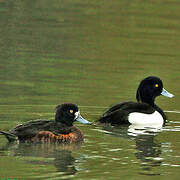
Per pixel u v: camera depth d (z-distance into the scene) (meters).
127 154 11.75
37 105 15.69
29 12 29.73
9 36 24.88
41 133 12.33
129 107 14.98
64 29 26.73
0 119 14.07
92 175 10.34
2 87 17.72
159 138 13.27
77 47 23.97
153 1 34.47
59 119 13.20
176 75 20.52
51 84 18.42
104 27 27.66
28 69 20.28
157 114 15.12
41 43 24.12
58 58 22.12
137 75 20.20
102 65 21.42
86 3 33.00
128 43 25.06
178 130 14.18
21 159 11.09
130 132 13.84
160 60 22.59
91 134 13.39
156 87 15.81
